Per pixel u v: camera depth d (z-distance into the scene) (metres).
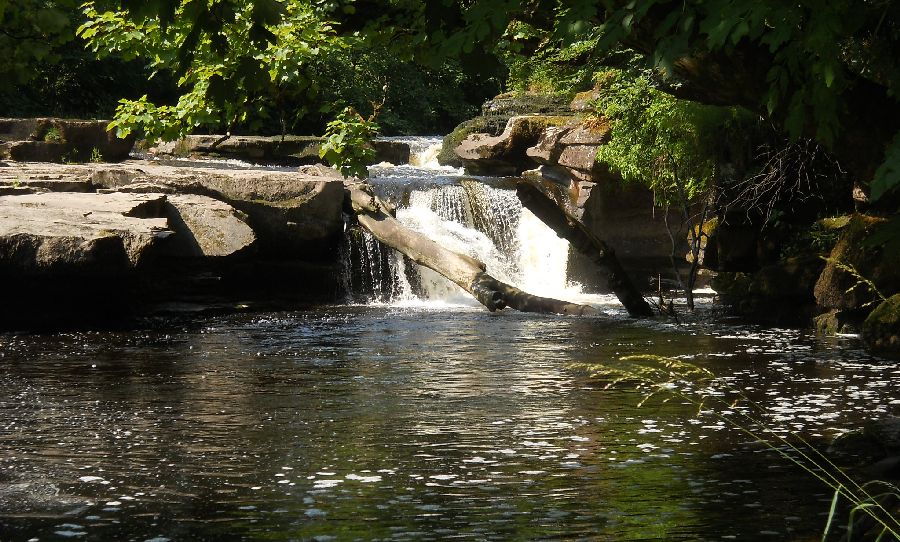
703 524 6.09
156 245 16.84
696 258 19.48
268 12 5.48
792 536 5.87
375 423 9.15
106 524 6.14
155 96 37.16
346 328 16.70
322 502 6.62
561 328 16.73
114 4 5.80
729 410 9.67
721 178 19.73
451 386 11.11
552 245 24.36
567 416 9.43
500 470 7.43
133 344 14.50
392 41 10.06
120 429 8.88
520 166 27.28
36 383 11.23
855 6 5.15
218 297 19.78
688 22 5.07
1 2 6.51
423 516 6.28
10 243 15.46
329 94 40.09
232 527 6.07
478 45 5.81
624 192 23.61
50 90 34.03
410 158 31.98
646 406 9.91
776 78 5.69
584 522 6.14
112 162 25.03
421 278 22.19
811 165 18.38
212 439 8.50
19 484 7.04
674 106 19.89
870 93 7.62
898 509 6.31
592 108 25.31
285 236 21.06
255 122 12.14
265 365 12.62
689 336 15.51
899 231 5.14
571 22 5.39
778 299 17.31
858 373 11.85
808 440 8.35
